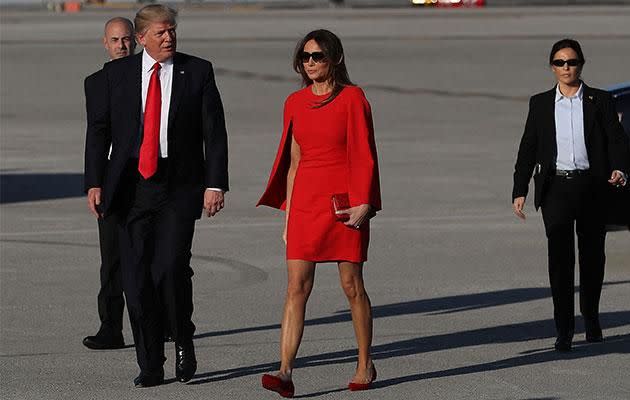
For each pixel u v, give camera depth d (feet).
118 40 74.23
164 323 69.72
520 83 313.94
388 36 460.55
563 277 72.95
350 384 63.41
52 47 418.10
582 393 62.75
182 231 63.93
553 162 73.31
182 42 436.76
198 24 545.03
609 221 75.10
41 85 316.40
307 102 61.82
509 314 84.33
